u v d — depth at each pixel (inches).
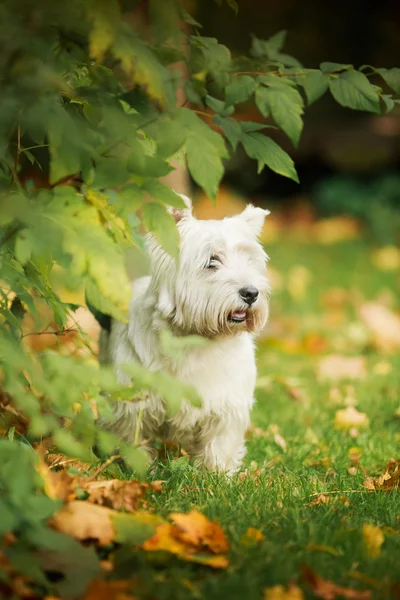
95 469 240.5
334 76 213.8
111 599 160.9
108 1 178.4
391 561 183.9
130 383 268.1
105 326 285.7
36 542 165.5
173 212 266.4
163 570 180.4
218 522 200.2
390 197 860.6
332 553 185.9
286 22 909.2
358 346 496.7
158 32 191.3
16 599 159.3
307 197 919.7
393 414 344.8
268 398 379.9
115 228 201.6
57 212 188.5
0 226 196.1
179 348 215.5
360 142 890.1
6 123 191.3
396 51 913.5
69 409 198.7
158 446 282.4
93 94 195.6
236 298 257.6
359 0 909.2
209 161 187.3
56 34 191.3
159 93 181.9
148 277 297.7
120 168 185.9
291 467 276.8
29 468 177.9
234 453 278.2
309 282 646.5
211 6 880.9
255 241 282.2
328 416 347.3
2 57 183.8
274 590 163.5
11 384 180.1
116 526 185.0
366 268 693.3
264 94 207.5
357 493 239.5
